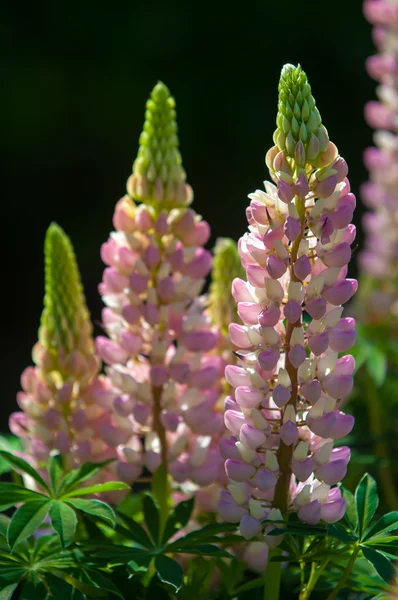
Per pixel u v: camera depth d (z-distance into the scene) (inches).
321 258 38.6
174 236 42.5
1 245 132.6
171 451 42.5
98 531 41.3
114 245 42.6
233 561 41.9
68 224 134.3
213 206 134.3
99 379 43.6
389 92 55.7
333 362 38.9
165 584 40.8
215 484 43.2
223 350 43.9
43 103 131.6
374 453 50.4
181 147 134.3
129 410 42.2
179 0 133.4
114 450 43.2
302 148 38.3
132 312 42.1
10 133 131.0
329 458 39.1
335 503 38.7
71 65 132.8
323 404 38.8
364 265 57.1
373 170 58.0
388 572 38.3
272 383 39.1
